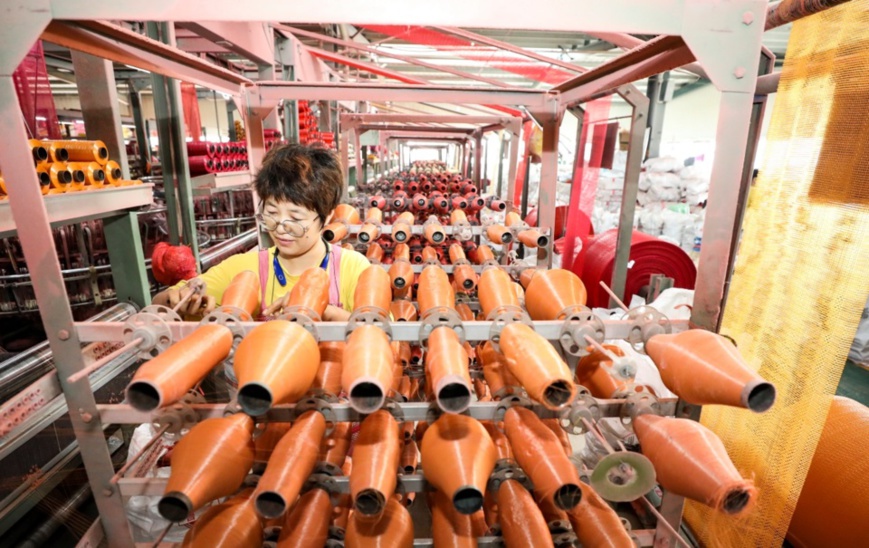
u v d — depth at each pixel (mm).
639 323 1041
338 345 1176
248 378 769
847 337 1247
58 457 1577
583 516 1012
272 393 751
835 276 1262
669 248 3494
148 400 739
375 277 1197
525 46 6184
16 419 1049
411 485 1071
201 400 1066
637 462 810
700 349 867
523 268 2557
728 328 1672
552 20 875
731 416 1630
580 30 884
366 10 851
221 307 1017
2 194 1226
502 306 1082
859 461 1438
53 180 1421
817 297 1308
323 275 1186
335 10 844
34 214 957
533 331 972
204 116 10297
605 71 1747
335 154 1366
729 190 1019
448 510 1044
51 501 1555
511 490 1038
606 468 810
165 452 1425
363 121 4520
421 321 1043
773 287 1473
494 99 2469
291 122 3936
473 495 845
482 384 1570
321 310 1089
